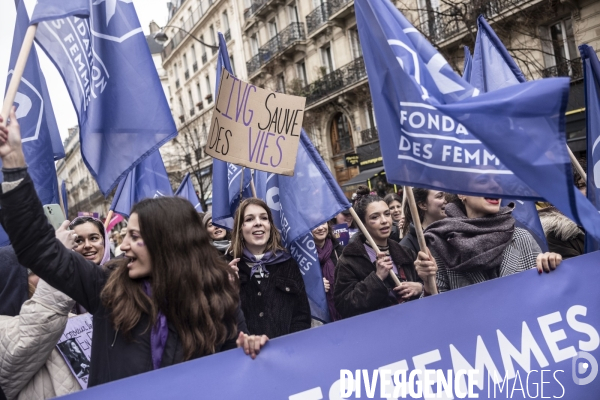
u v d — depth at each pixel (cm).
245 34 3080
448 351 227
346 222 604
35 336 204
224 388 197
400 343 222
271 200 380
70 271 196
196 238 203
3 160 190
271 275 323
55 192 326
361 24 261
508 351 233
